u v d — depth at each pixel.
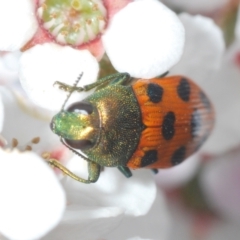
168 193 0.09
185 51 0.08
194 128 0.07
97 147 0.07
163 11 0.07
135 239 0.07
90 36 0.07
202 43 0.08
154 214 0.07
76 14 0.07
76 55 0.07
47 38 0.07
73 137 0.07
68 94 0.07
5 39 0.07
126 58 0.07
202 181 0.09
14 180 0.06
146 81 0.07
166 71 0.07
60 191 0.06
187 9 0.09
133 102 0.07
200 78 0.08
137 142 0.07
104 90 0.07
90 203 0.07
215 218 0.09
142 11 0.07
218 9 0.09
